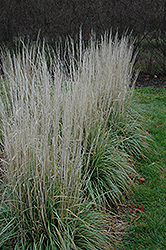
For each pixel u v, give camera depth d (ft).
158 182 11.73
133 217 9.98
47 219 7.66
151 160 13.43
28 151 7.68
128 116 14.92
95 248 7.62
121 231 9.33
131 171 12.38
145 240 8.93
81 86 9.96
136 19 25.79
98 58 14.17
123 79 14.21
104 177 10.67
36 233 7.54
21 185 7.60
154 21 25.81
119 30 26.12
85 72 11.29
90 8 24.75
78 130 9.64
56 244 7.47
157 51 27.17
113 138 12.53
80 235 7.74
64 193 7.80
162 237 8.97
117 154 11.71
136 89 23.13
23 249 7.07
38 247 7.33
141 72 27.86
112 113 13.56
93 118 11.18
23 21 23.86
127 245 8.79
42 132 7.86
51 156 8.02
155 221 9.62
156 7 25.35
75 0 24.25
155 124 16.67
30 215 7.30
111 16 25.52
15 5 23.26
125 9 25.40
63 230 7.66
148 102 20.44
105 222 9.05
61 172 7.75
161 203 10.53
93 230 8.04
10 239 7.68
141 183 11.83
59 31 24.72
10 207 7.41
